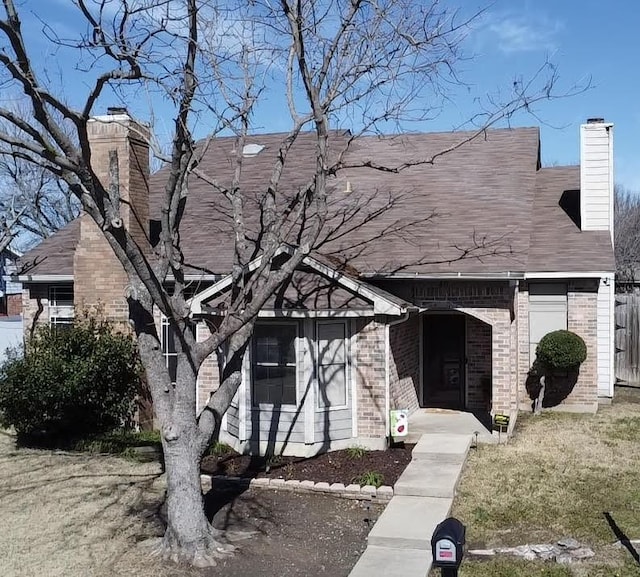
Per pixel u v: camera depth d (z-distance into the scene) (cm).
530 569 819
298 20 990
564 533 923
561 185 1953
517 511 1004
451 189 1772
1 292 3747
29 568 850
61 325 1694
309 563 866
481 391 1666
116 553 895
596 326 1619
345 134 1955
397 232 1594
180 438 893
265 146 2064
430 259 1466
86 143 822
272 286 924
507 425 1350
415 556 874
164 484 1173
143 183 1560
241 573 838
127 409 1502
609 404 1728
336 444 1330
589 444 1333
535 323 1659
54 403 1400
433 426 1464
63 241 1819
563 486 1098
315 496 1105
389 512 998
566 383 1641
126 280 1530
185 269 1543
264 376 1341
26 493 1134
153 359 911
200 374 1465
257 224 1669
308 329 1308
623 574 797
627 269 3353
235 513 1036
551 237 1688
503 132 2017
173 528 889
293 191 1758
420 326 1700
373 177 1861
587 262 1559
